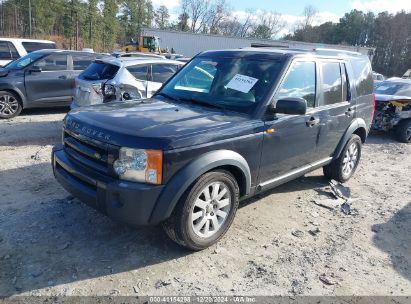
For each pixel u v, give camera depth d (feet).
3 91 30.27
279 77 13.89
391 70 266.16
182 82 15.66
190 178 10.88
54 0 212.64
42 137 25.09
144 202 10.45
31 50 42.68
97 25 222.28
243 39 133.59
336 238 14.05
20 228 12.84
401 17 267.80
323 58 16.53
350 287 11.22
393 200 18.37
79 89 25.73
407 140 33.53
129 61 25.55
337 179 19.47
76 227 13.16
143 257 11.77
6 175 17.49
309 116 15.26
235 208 12.83
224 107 13.62
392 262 12.78
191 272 11.25
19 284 10.19
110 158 10.68
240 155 12.35
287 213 15.76
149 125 11.25
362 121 19.40
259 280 11.15
